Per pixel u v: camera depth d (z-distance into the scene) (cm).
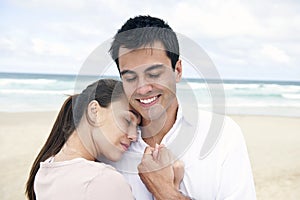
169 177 175
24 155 732
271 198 579
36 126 989
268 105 1706
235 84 2161
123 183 164
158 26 155
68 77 2111
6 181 602
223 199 176
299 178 651
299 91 2038
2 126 984
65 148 177
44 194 169
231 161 179
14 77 2223
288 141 920
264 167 712
